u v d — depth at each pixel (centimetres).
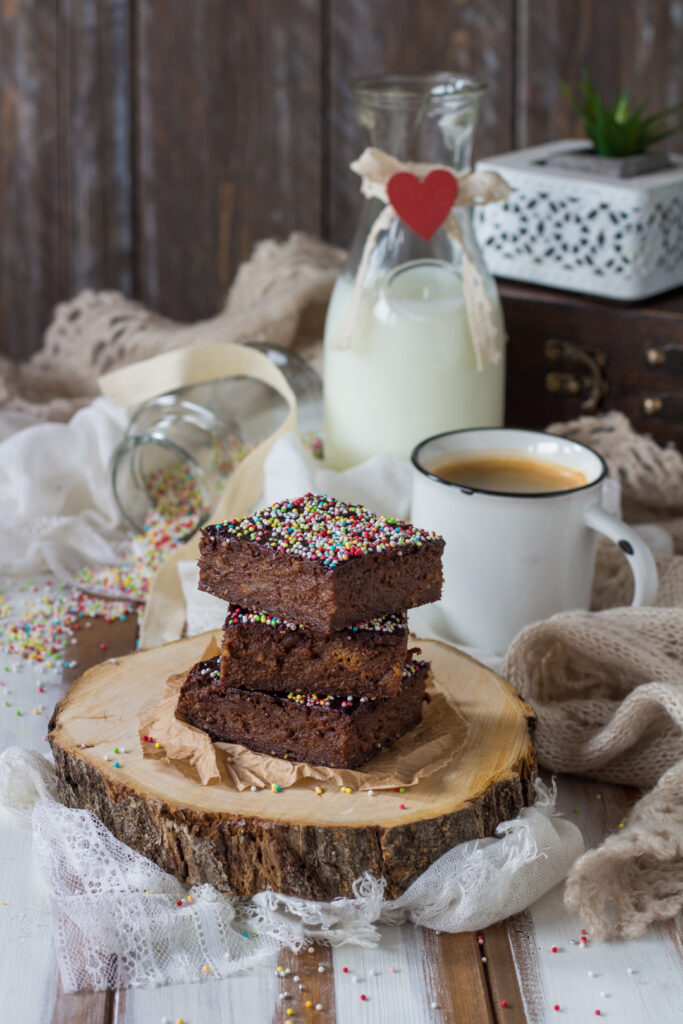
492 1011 92
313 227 155
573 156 128
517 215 127
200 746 97
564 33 148
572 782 104
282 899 94
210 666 99
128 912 94
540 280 128
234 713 98
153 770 96
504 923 96
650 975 94
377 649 96
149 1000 92
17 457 122
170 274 157
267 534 97
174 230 156
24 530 122
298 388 128
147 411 123
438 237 116
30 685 109
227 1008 92
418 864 94
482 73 150
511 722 100
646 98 149
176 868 95
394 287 116
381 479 115
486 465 111
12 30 151
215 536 97
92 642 114
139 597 118
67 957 93
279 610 96
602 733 102
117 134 154
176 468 126
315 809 94
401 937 95
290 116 152
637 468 121
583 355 125
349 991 93
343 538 97
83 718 99
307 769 96
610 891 96
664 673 102
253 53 150
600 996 93
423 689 99
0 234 157
